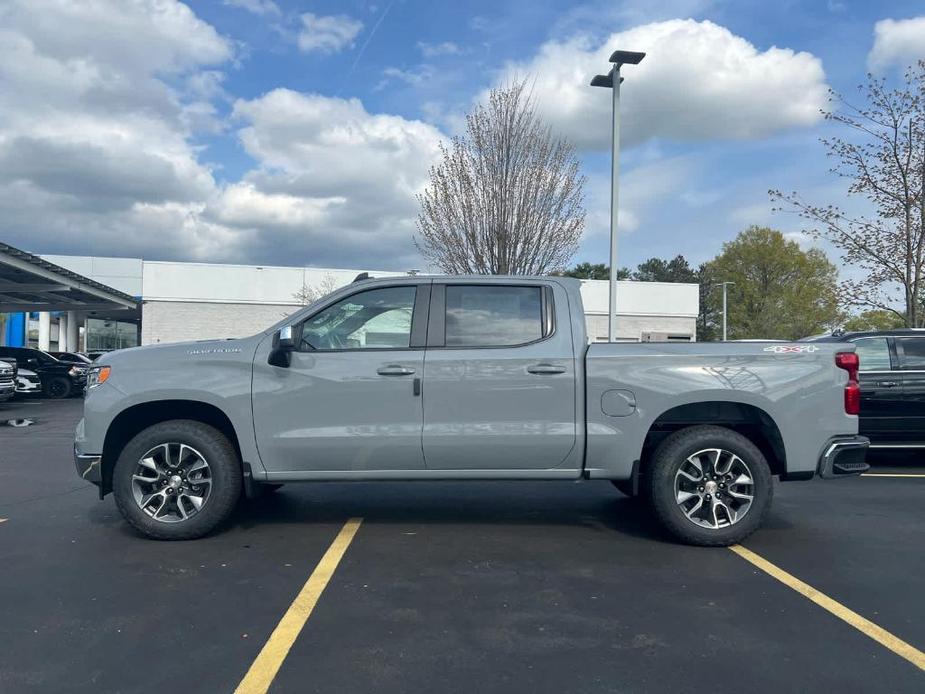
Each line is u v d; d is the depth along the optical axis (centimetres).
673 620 415
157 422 587
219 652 370
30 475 869
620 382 553
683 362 554
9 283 2259
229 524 621
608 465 555
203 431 558
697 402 554
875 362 930
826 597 452
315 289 3891
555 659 365
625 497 739
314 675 346
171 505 566
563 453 554
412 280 574
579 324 565
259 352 559
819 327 5316
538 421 552
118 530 600
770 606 437
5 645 378
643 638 390
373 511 673
